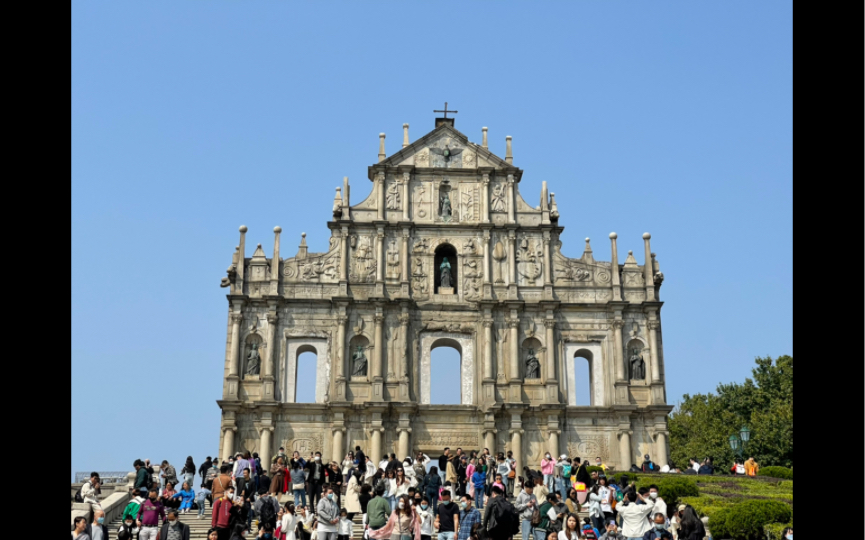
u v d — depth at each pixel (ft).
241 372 227.40
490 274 238.07
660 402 230.07
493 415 225.97
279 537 124.06
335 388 227.40
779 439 287.69
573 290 239.09
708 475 198.70
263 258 234.79
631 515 114.32
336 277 235.20
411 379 230.48
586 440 227.81
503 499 99.91
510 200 242.78
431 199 242.99
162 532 105.09
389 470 150.51
